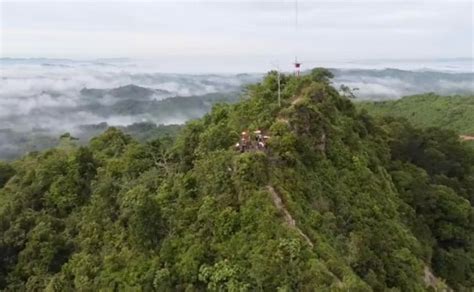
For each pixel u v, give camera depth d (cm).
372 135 6300
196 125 5144
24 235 5150
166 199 4353
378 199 4841
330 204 4250
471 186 7131
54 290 4472
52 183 5653
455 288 5428
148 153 5497
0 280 4959
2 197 5959
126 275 4019
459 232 5884
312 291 3297
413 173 6259
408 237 4844
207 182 4178
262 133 4434
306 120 4603
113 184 5094
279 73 5372
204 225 3894
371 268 4009
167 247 3922
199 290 3603
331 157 4738
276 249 3459
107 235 4606
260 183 3903
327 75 5825
